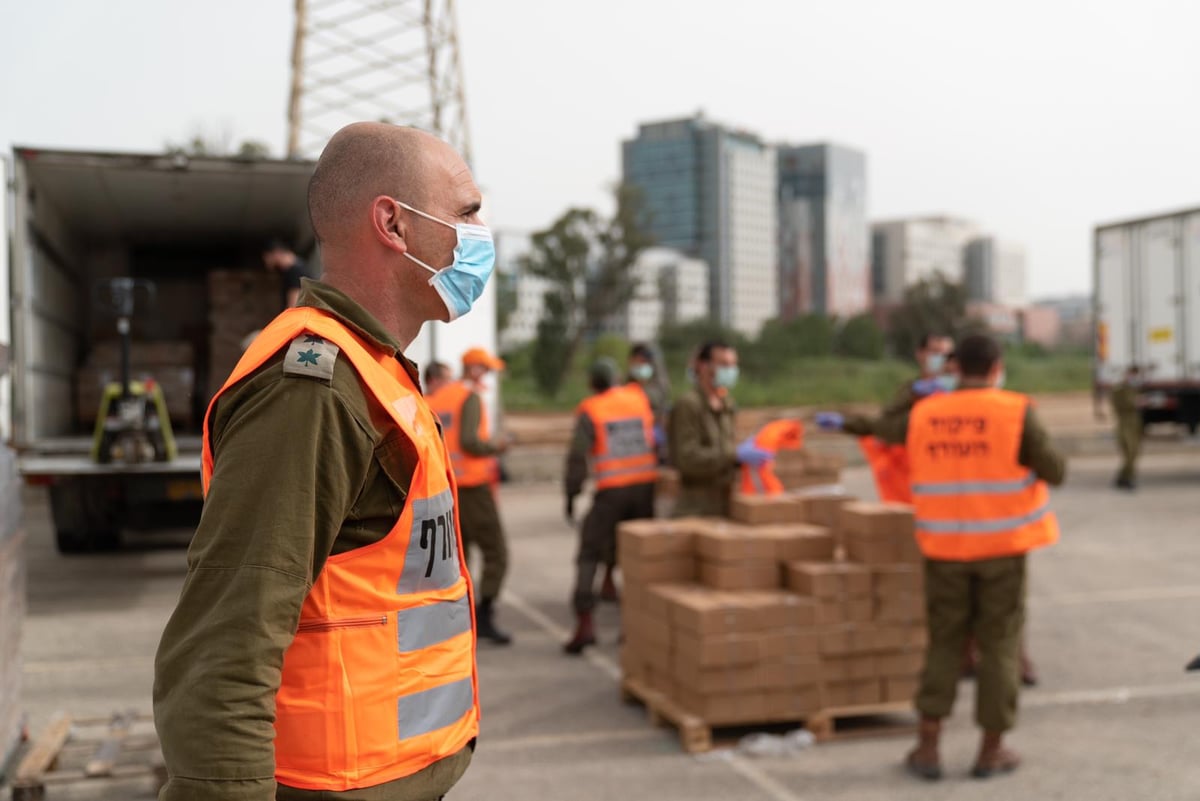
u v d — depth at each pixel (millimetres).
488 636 7340
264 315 12461
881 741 5246
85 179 10266
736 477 6848
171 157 9758
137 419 8750
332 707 1505
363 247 1670
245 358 1548
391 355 1641
